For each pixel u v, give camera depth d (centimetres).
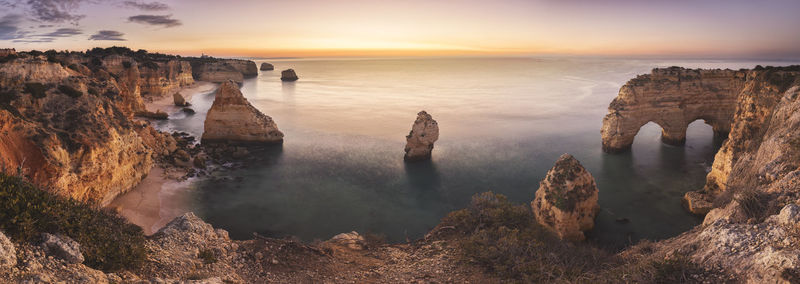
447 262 1570
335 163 5531
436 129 5594
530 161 5656
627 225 3553
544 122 8744
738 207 1394
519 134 7494
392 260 1667
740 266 1039
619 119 5691
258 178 4788
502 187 4647
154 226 3297
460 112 10388
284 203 4072
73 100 3697
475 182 4819
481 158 5822
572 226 2752
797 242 1001
